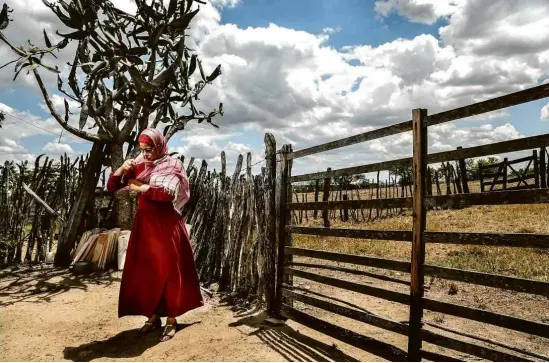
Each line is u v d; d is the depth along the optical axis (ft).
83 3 21.94
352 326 14.11
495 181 58.44
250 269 17.58
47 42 22.22
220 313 15.53
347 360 10.87
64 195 26.21
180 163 13.28
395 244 30.50
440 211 48.67
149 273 12.69
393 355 10.23
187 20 23.73
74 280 20.76
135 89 24.11
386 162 10.87
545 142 7.33
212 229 21.47
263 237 16.98
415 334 9.59
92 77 22.71
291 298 15.30
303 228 13.76
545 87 7.32
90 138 23.89
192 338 12.75
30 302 17.22
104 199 27.20
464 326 13.96
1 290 19.11
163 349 11.92
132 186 12.01
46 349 12.06
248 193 18.61
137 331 13.48
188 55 28.30
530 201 7.45
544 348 11.86
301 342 12.36
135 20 26.48
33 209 25.77
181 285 13.12
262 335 12.98
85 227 26.11
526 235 7.49
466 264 22.08
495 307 15.56
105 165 26.40
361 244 31.09
